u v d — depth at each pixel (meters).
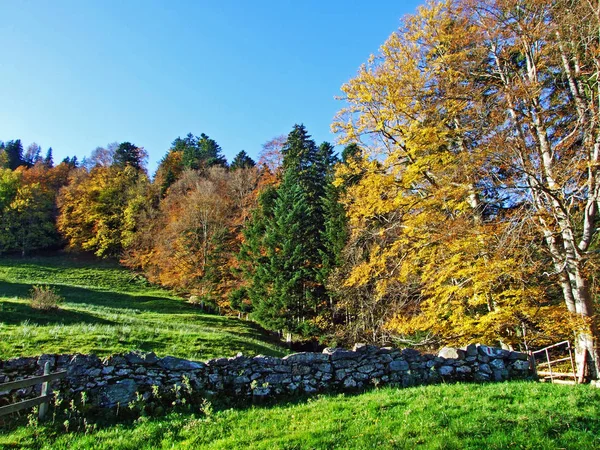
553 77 13.06
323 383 10.09
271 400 9.45
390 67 15.20
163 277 46.75
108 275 52.78
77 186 64.88
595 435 5.86
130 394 8.74
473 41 13.80
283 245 36.38
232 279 44.12
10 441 6.81
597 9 10.70
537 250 12.27
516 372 11.34
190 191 57.62
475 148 12.77
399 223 15.80
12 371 8.43
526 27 12.02
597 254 11.12
